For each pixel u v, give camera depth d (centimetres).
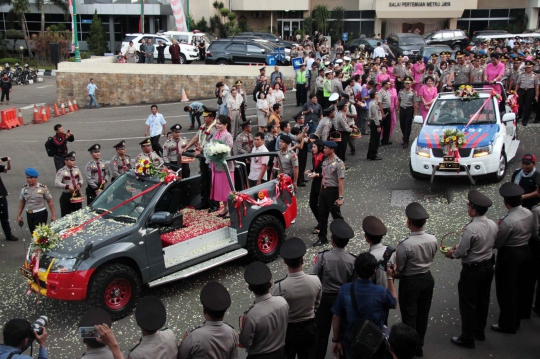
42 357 493
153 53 3188
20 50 4662
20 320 473
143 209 841
